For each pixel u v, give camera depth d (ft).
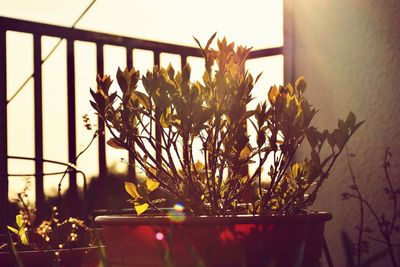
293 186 6.48
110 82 6.15
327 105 8.43
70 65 9.93
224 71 6.15
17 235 7.88
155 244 5.49
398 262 7.50
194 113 5.82
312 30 8.68
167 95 5.90
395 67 7.66
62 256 6.89
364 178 7.88
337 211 8.15
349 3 8.22
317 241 5.85
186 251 5.36
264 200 6.30
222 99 5.88
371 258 7.77
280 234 5.49
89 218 8.20
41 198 9.59
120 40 10.39
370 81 7.92
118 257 5.75
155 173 6.66
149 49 10.68
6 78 9.31
